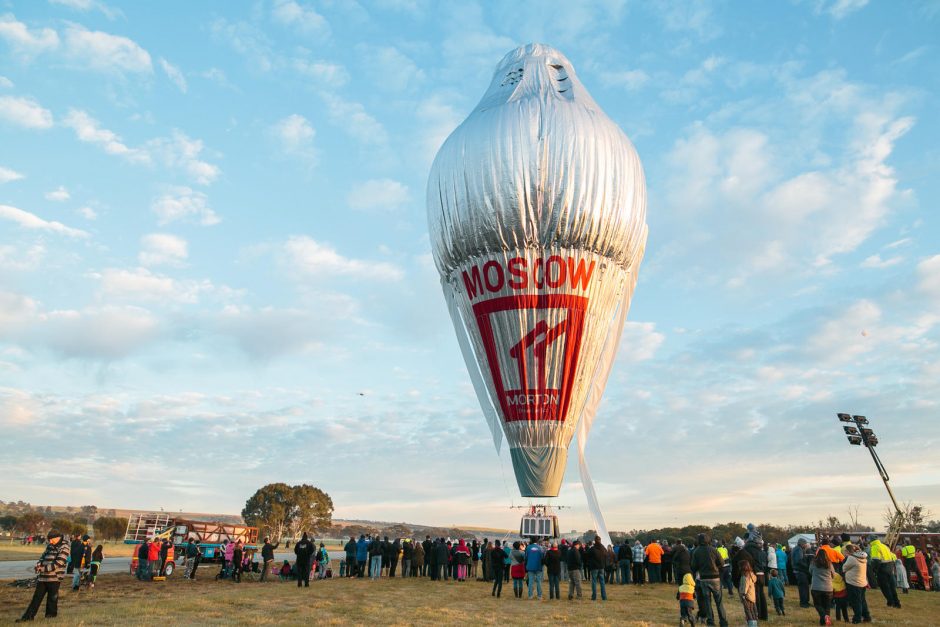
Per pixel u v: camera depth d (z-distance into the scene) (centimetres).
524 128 2988
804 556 1927
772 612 1797
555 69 3397
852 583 1576
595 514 2958
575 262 2922
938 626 1559
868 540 2975
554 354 2925
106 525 9400
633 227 3034
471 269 3041
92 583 2109
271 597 1925
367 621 1494
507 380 2980
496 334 2984
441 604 1841
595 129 3030
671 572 2686
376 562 2691
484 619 1556
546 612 1712
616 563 2677
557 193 2898
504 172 2927
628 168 3041
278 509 9531
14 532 10938
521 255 2931
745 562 1440
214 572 2964
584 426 3022
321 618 1516
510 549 2605
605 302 3009
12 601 1725
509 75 3412
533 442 2938
